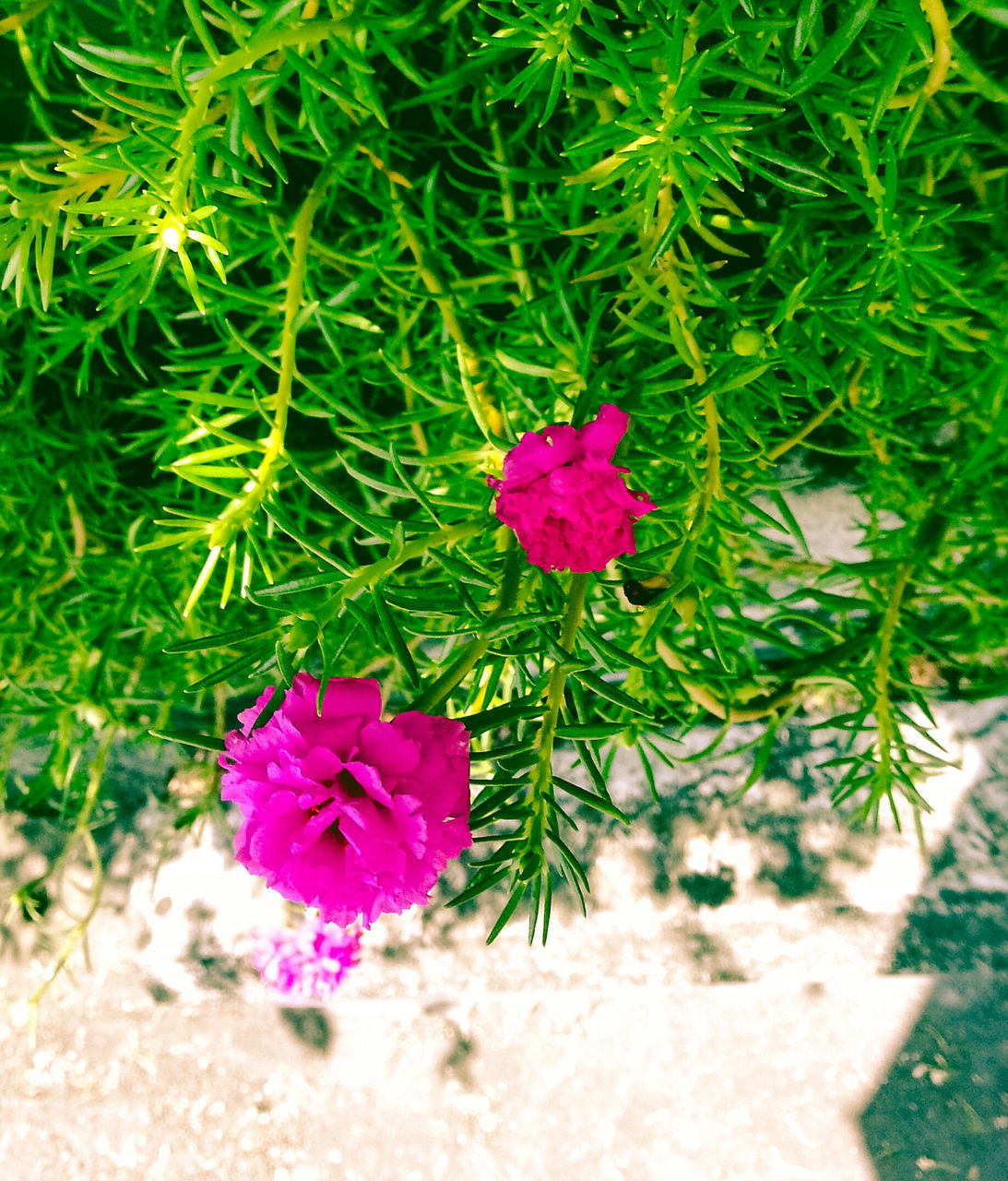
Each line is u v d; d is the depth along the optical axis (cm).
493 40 26
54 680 49
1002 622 35
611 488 24
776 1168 46
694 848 50
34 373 36
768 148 26
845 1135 47
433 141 33
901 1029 48
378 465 43
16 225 27
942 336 32
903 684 34
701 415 29
